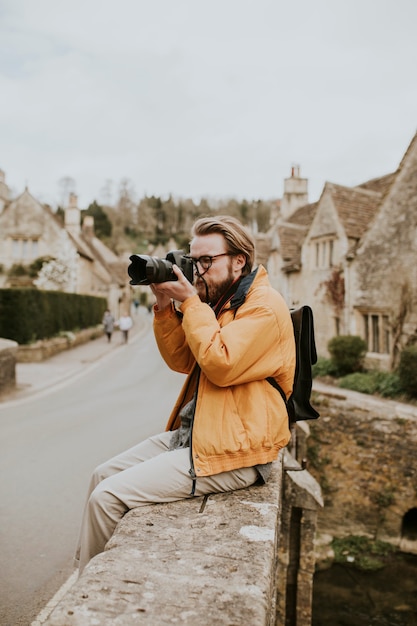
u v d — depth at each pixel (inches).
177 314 94.3
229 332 75.2
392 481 418.9
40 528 193.8
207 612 51.4
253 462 80.2
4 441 314.5
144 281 74.9
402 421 414.0
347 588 375.9
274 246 818.2
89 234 1878.7
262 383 82.1
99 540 78.6
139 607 51.9
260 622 50.2
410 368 436.8
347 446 446.6
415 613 345.4
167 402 451.8
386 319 538.0
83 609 51.3
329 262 644.7
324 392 474.0
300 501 225.3
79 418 383.6
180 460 80.2
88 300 1127.6
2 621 135.0
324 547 427.5
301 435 293.1
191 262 82.1
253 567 60.2
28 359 715.4
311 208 959.6
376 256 545.6
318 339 663.8
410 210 503.5
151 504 78.8
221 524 71.9
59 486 237.3
